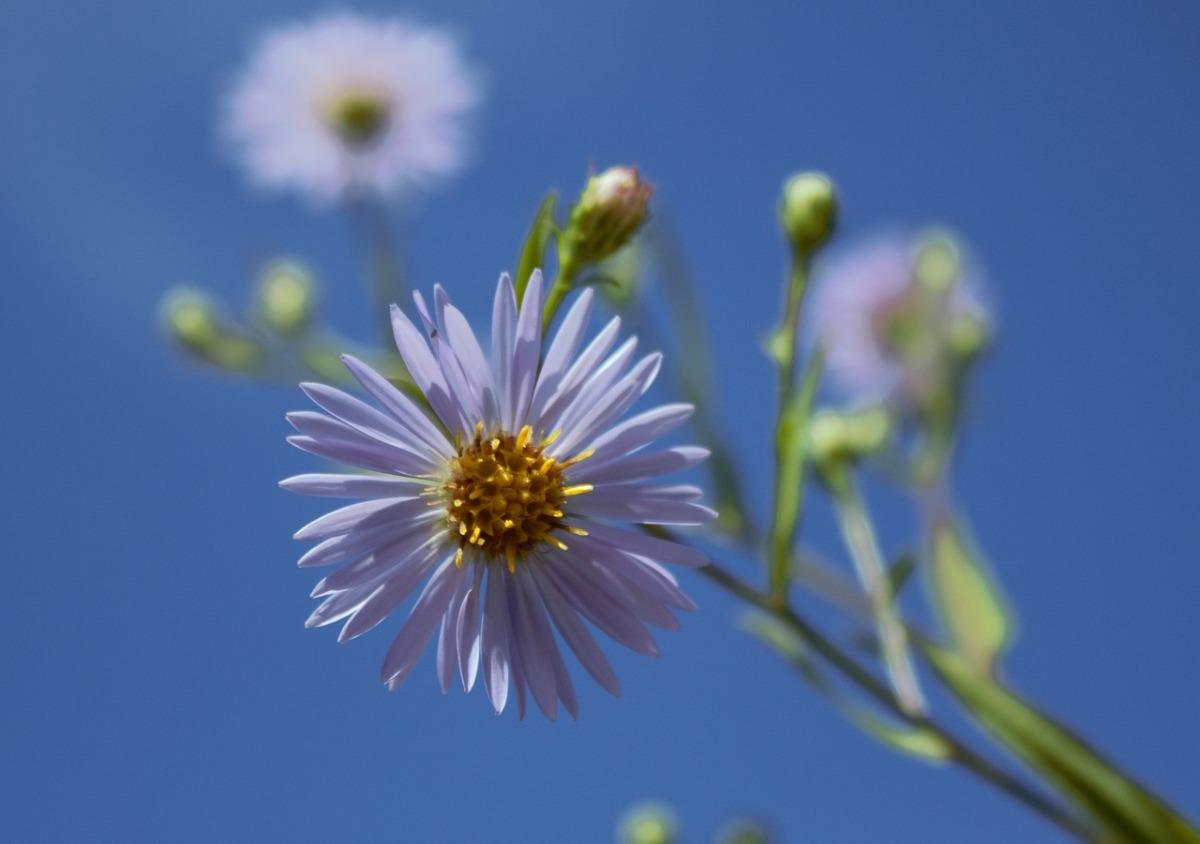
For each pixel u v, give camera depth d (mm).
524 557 229
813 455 261
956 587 246
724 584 239
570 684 227
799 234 242
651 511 228
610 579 227
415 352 222
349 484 223
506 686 227
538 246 226
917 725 241
